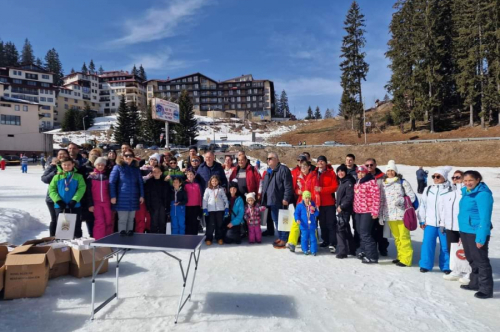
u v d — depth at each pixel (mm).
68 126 75750
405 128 50281
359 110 51594
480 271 3906
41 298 3654
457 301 3777
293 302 3695
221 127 78938
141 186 6078
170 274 4609
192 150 7973
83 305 3514
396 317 3348
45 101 85875
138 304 3562
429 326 3150
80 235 5555
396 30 46344
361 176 5523
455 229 4426
